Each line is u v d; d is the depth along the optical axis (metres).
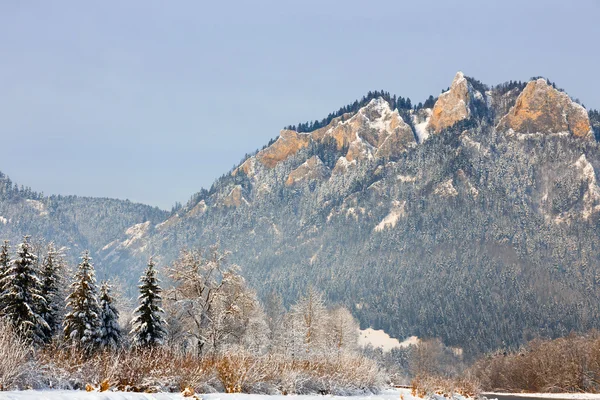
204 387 24.72
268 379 29.05
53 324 55.09
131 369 22.98
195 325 57.59
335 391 33.44
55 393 17.33
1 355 19.28
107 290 55.47
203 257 59.09
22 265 49.84
